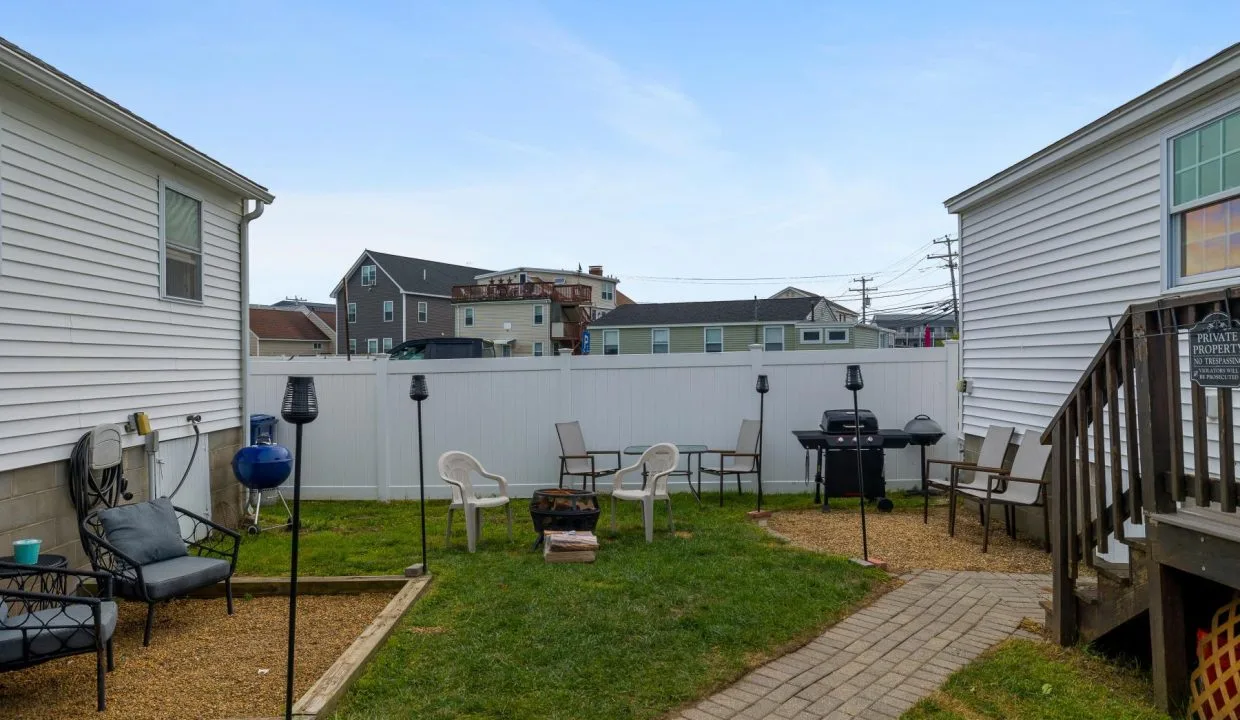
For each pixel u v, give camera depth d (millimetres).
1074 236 6609
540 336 36875
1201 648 3223
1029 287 7344
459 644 4121
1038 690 3504
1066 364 6723
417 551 6504
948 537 6805
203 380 7480
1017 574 5562
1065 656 3922
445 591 5152
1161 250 5539
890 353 9156
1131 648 3914
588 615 4574
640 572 5531
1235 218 5000
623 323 31531
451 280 45062
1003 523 7418
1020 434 7477
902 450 9266
